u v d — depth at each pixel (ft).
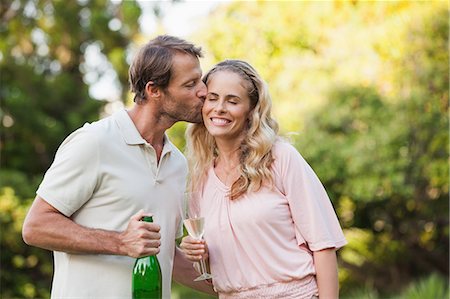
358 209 35.32
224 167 11.46
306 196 11.07
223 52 33.83
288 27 33.58
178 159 11.73
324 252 11.05
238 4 34.68
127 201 10.89
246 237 11.02
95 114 44.42
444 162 31.27
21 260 37.91
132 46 44.78
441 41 31.53
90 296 10.80
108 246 10.33
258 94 11.27
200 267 11.49
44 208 10.70
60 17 44.21
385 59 31.73
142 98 11.12
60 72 45.98
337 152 31.04
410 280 37.93
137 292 10.48
